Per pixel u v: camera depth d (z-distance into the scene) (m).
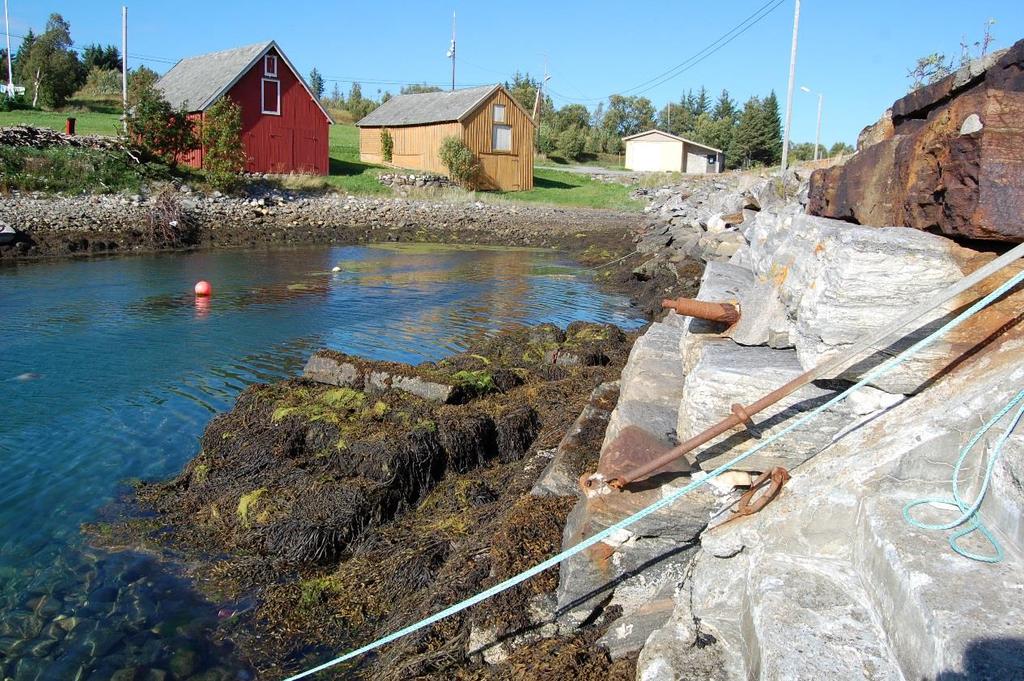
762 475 4.22
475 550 5.90
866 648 3.05
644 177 61.12
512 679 4.56
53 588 6.43
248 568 6.75
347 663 5.59
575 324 14.78
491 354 13.27
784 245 5.36
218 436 8.69
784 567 3.59
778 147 81.88
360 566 6.57
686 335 5.82
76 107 53.84
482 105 50.19
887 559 3.13
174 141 35.19
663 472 4.54
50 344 13.79
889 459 3.59
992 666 2.46
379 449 7.73
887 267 3.88
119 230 28.73
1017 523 2.99
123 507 7.86
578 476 5.96
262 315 17.00
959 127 3.85
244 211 33.88
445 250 32.41
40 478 8.36
